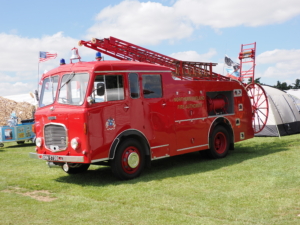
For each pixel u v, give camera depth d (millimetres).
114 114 6875
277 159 8484
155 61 8820
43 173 8273
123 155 7000
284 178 6438
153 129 7574
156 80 7793
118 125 6926
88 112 6484
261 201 5102
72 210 5055
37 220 4645
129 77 7238
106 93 6816
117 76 7047
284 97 14586
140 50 8711
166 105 7914
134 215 4707
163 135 7793
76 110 6590
